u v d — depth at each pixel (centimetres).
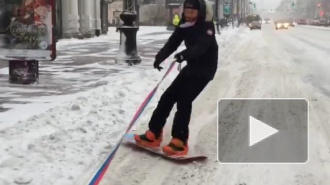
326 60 1488
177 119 484
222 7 6181
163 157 488
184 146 486
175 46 489
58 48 2056
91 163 455
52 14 916
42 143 496
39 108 690
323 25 9112
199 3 463
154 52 1836
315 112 695
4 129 550
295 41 2795
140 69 1223
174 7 4631
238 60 1525
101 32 3491
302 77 1076
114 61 1424
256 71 1201
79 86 913
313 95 837
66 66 1291
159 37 3181
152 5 6675
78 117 621
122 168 456
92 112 649
